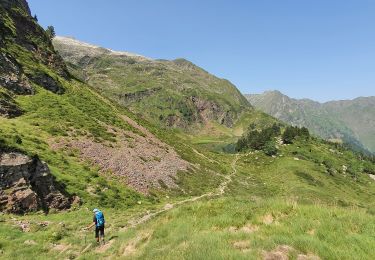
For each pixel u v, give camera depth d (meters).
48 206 33.22
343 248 12.52
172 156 75.56
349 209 16.33
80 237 24.42
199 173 75.69
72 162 45.31
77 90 85.75
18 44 79.44
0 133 39.59
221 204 19.88
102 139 60.28
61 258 19.89
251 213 16.83
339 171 188.38
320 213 15.59
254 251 12.22
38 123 53.41
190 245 13.57
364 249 12.41
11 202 30.03
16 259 19.58
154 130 98.81
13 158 32.56
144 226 20.11
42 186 33.91
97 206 37.16
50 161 41.47
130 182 49.97
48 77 75.50
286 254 12.17
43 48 89.44
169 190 55.84
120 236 20.98
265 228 14.95
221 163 113.75
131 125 83.25
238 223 16.22
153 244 15.86
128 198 43.31
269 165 165.38
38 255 20.64
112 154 55.59
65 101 71.88
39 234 24.86
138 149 65.50
